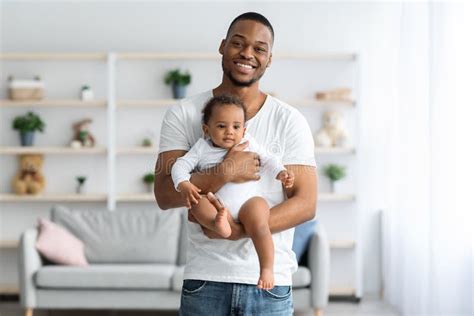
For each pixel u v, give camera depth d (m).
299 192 2.38
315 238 5.40
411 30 5.59
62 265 5.63
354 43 6.91
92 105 6.70
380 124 6.88
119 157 6.95
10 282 6.96
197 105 2.49
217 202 2.32
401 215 5.87
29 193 6.78
